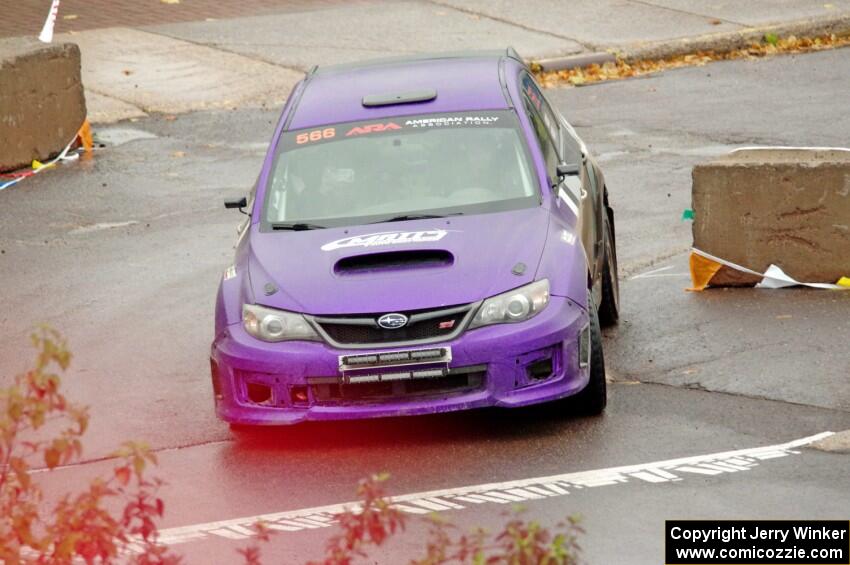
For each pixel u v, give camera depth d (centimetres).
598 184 3925
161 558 1766
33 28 8538
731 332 3753
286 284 3134
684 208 5206
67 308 4447
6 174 6259
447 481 2859
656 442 3000
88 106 7231
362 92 3694
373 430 3241
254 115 7075
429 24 8569
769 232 4119
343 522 1831
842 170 4022
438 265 3111
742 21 8506
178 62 7900
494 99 3594
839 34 8444
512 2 9019
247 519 2741
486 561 1628
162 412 3478
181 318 4278
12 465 1734
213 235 5228
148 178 6094
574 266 3147
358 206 3378
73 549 1652
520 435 3106
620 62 7862
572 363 3050
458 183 3391
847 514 2547
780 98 6981
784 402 3206
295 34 8406
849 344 3578
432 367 2988
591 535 2519
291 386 3045
